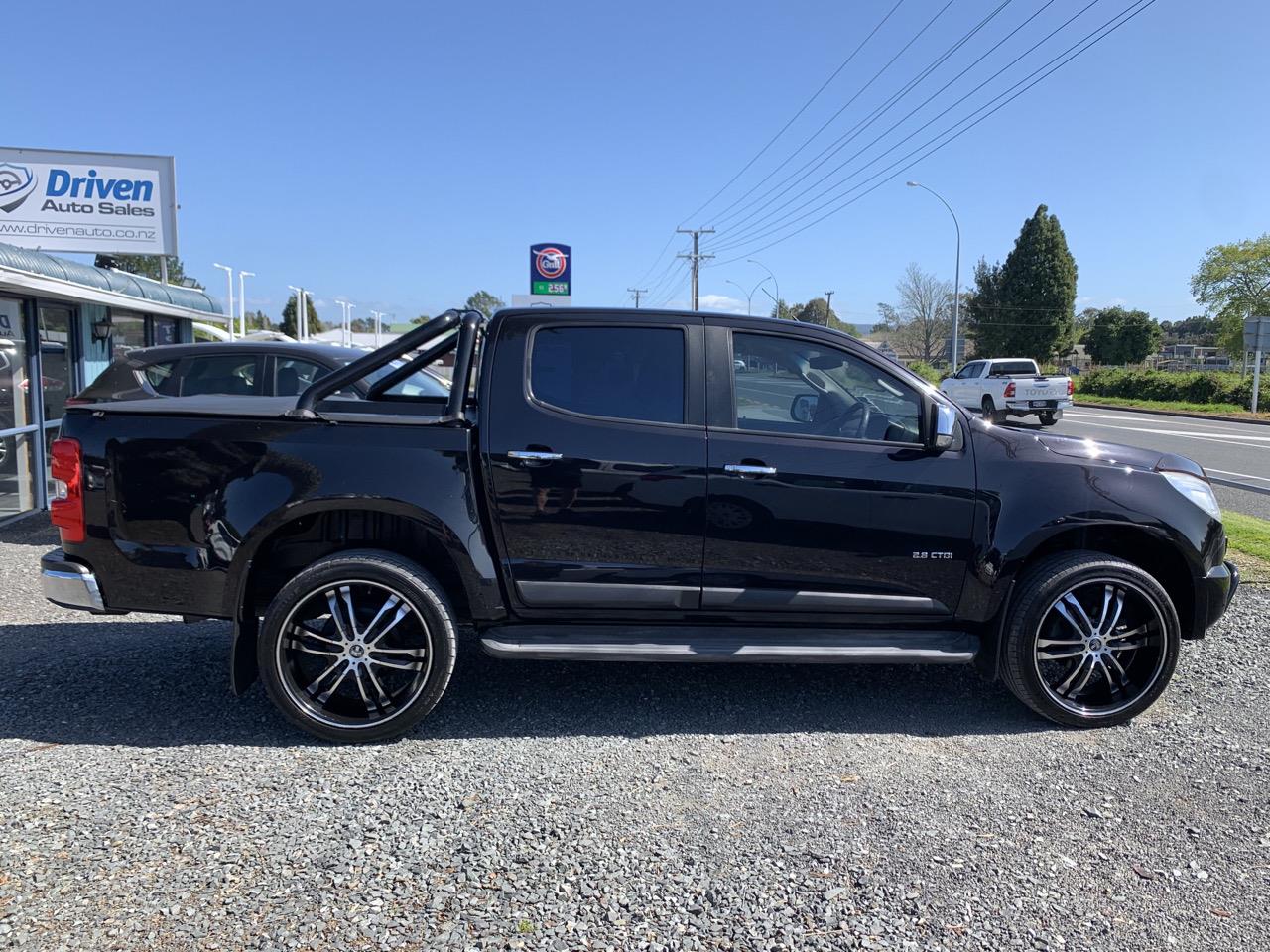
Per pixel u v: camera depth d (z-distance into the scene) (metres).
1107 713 3.92
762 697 4.29
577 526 3.78
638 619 3.92
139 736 3.76
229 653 4.82
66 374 10.03
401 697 3.73
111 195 12.78
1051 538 4.05
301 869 2.77
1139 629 3.94
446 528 3.69
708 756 3.63
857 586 3.89
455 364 3.91
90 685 4.32
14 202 12.52
